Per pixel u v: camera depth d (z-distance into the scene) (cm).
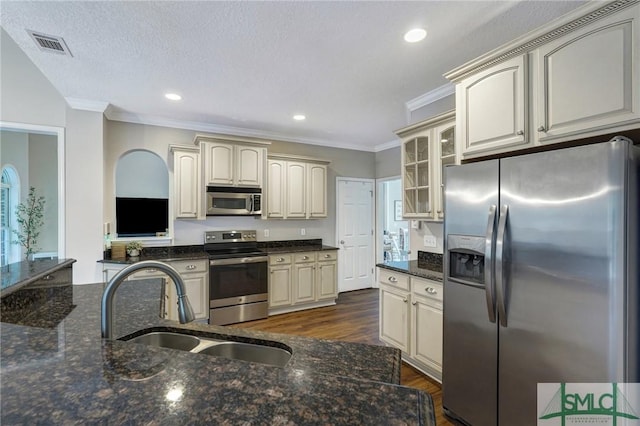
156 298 172
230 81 275
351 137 485
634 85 132
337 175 529
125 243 359
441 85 284
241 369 74
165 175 529
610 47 139
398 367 98
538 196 149
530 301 151
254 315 390
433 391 234
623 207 123
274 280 409
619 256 123
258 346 117
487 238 165
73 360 78
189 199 375
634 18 132
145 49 220
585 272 132
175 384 67
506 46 176
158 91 298
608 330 125
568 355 138
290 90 295
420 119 321
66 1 169
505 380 164
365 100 321
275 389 66
